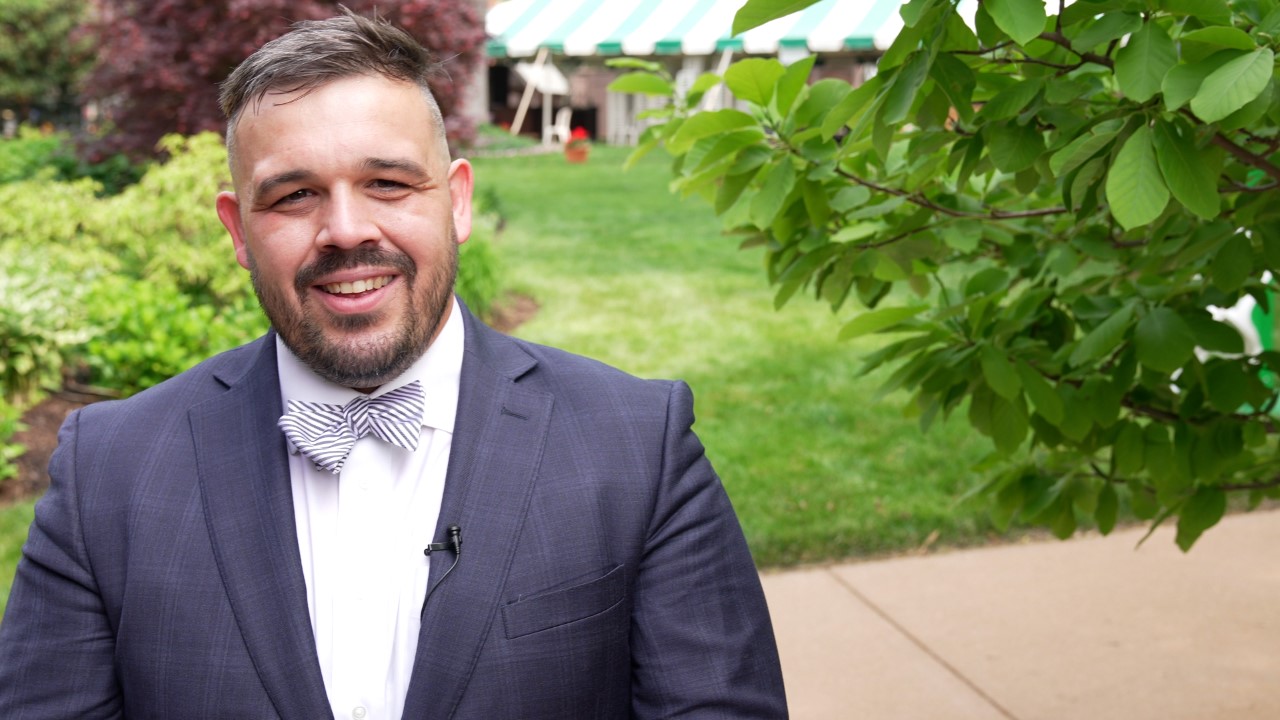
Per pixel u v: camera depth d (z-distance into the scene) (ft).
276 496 5.21
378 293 4.99
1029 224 10.11
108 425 5.51
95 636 5.17
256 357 5.69
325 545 5.21
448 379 5.49
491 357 5.64
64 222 27.09
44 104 83.35
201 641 4.99
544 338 27.61
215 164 28.30
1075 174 6.67
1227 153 7.32
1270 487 9.80
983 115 6.59
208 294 26.94
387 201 4.94
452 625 4.95
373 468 5.25
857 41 46.39
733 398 23.48
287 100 4.83
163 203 27.04
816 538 17.22
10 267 21.56
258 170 4.87
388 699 5.03
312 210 4.92
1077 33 6.56
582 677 5.07
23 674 5.12
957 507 18.15
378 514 5.22
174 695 4.96
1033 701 13.00
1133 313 8.64
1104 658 13.94
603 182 54.08
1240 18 6.32
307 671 4.96
